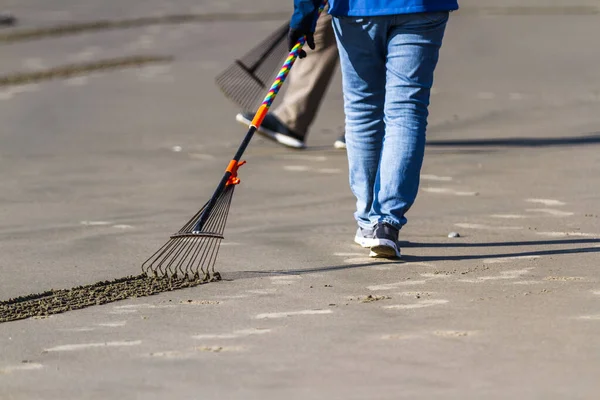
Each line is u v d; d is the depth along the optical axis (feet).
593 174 61.16
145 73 121.80
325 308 35.45
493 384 27.25
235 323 33.96
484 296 36.32
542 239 45.68
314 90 73.56
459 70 115.75
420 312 34.47
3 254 45.68
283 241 46.73
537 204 53.57
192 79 115.55
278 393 27.22
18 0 228.63
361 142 44.16
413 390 27.04
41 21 188.55
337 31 43.45
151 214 54.39
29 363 30.40
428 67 41.93
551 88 101.09
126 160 71.61
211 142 78.54
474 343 30.78
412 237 46.98
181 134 82.28
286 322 33.88
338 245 45.68
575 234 46.39
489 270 40.40
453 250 44.16
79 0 225.35
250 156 72.23
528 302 35.24
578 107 89.45
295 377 28.43
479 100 95.09
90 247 46.70
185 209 55.52
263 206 55.52
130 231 50.08
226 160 70.90
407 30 41.52
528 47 133.28
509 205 53.57
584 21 157.99
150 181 63.98
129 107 97.30
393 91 42.14
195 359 30.30
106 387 28.17
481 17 168.35
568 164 64.69
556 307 34.47
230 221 51.62
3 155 74.90
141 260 43.86
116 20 184.75
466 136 77.77
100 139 80.84
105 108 97.14
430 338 31.45
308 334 32.40
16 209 56.44
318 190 59.88
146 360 30.35
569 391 26.55
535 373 27.99
